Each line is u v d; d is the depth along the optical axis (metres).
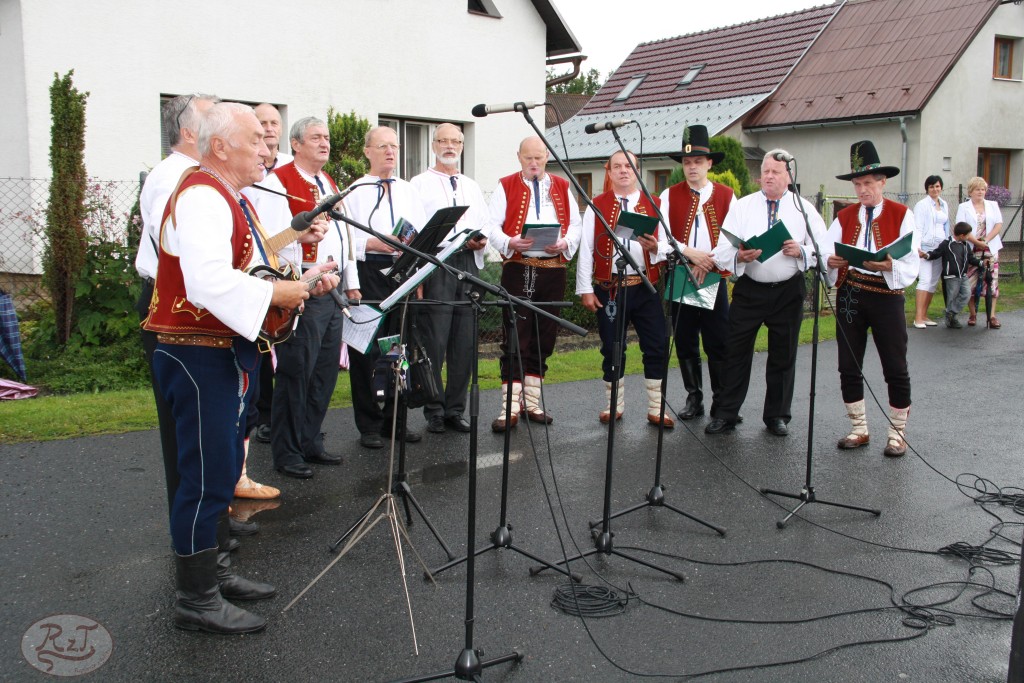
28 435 5.97
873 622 3.80
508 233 6.52
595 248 6.75
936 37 21.17
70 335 7.79
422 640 3.58
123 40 10.95
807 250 6.21
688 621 3.80
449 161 6.42
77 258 7.64
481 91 14.56
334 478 5.48
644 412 7.29
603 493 5.36
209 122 3.33
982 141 21.52
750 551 4.54
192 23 11.48
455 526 4.77
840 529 4.85
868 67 21.72
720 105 22.92
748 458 6.09
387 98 13.52
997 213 12.12
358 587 4.04
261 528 4.69
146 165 10.91
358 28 13.05
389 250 5.90
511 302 3.63
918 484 5.60
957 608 3.94
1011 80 21.92
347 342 5.28
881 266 5.86
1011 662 2.90
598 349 10.13
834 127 21.44
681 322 6.88
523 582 4.13
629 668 3.41
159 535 4.50
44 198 10.42
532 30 15.01
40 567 4.12
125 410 6.56
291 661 3.41
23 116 10.41
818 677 3.36
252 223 3.55
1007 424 7.07
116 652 3.43
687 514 4.81
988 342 10.90
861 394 6.32
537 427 6.77
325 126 5.26
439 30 13.91
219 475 3.51
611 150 22.53
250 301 3.22
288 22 12.35
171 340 3.38
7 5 10.33
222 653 3.45
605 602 3.91
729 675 3.37
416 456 5.96
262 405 6.09
